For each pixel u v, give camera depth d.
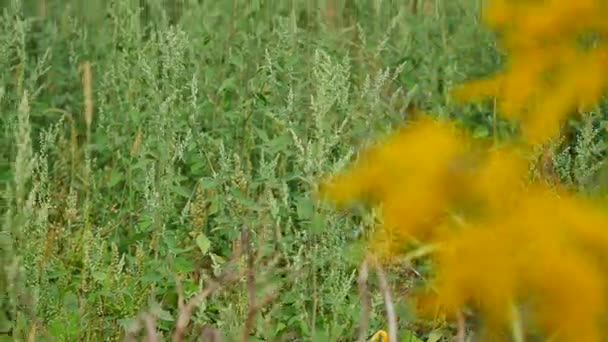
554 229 2.26
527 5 3.13
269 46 8.34
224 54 8.43
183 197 6.98
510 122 6.79
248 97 7.78
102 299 5.10
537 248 2.26
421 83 8.41
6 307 5.08
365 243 5.24
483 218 2.33
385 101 8.03
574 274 2.21
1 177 6.63
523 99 3.12
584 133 5.65
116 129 7.70
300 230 5.94
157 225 5.86
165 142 6.59
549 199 2.32
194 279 6.12
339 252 5.31
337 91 6.68
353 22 9.83
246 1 8.72
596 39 3.02
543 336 2.61
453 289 2.37
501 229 2.30
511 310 2.37
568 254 2.23
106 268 5.63
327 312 5.62
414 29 9.09
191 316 5.27
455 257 2.35
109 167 7.54
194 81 6.99
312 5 9.30
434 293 2.95
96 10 9.27
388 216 2.36
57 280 5.66
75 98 8.44
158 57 8.15
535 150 4.31
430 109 8.21
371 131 6.43
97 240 5.33
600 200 2.44
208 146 7.17
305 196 5.95
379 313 5.23
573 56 3.02
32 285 5.01
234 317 4.79
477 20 8.66
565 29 2.99
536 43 3.09
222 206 6.16
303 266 5.40
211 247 6.23
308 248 5.62
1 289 4.93
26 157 4.92
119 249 6.20
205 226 6.36
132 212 6.61
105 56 9.07
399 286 5.18
